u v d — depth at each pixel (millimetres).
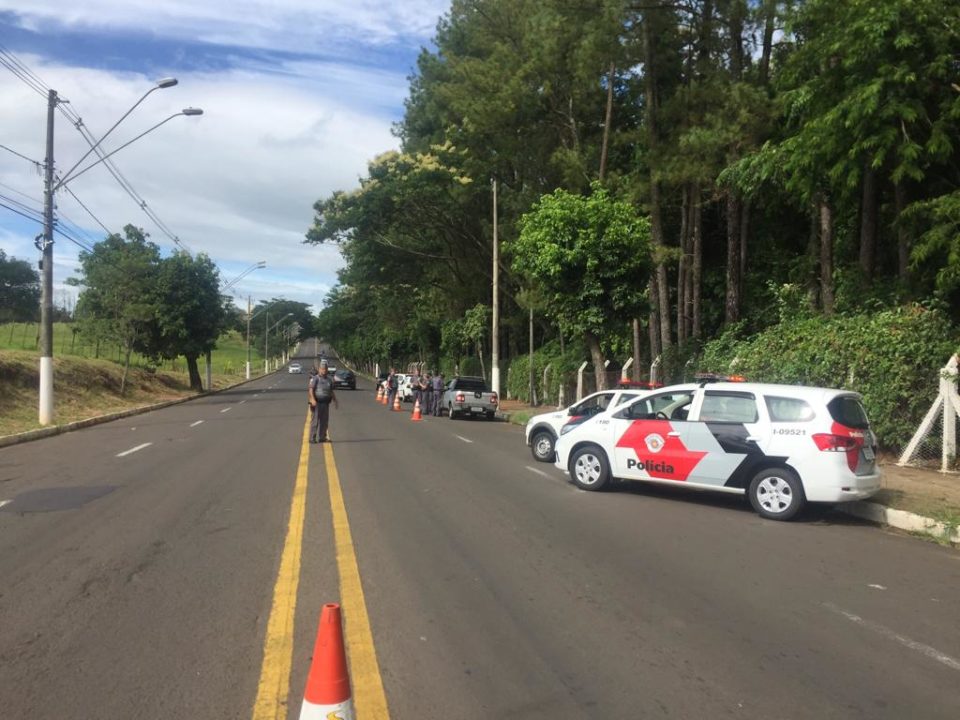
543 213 20516
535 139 29406
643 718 4023
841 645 5109
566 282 20406
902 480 11734
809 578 6738
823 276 18766
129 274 36281
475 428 23141
